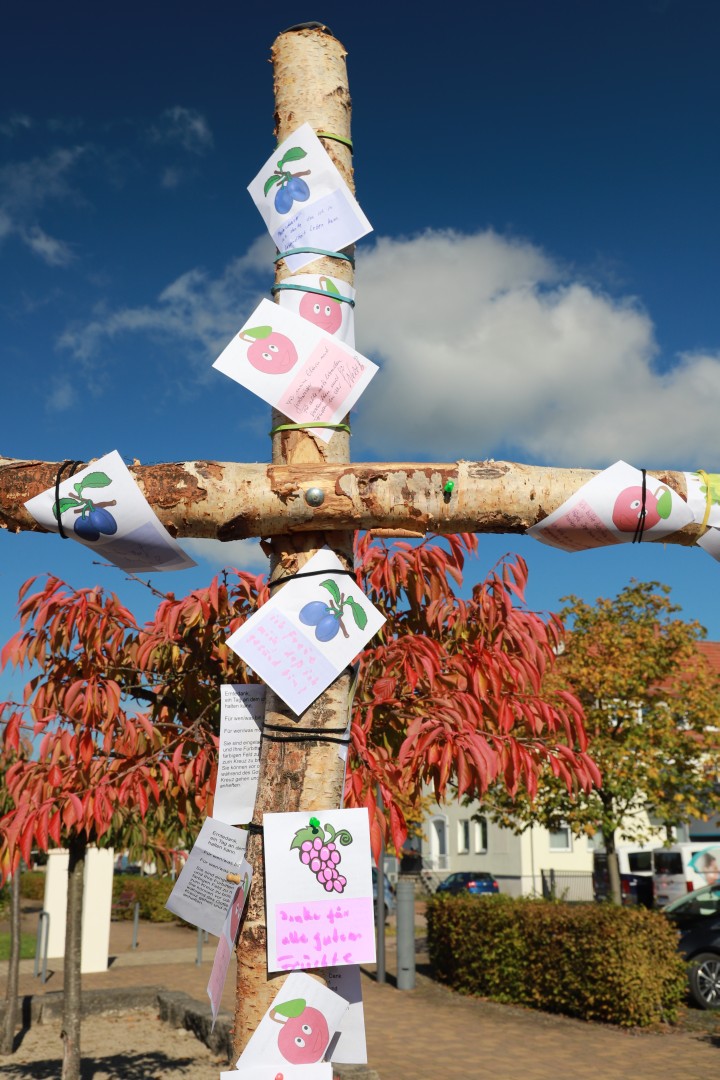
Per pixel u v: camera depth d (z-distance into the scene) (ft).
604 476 6.82
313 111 7.78
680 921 37.86
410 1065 26.30
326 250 7.55
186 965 48.88
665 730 43.50
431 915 42.65
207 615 10.25
